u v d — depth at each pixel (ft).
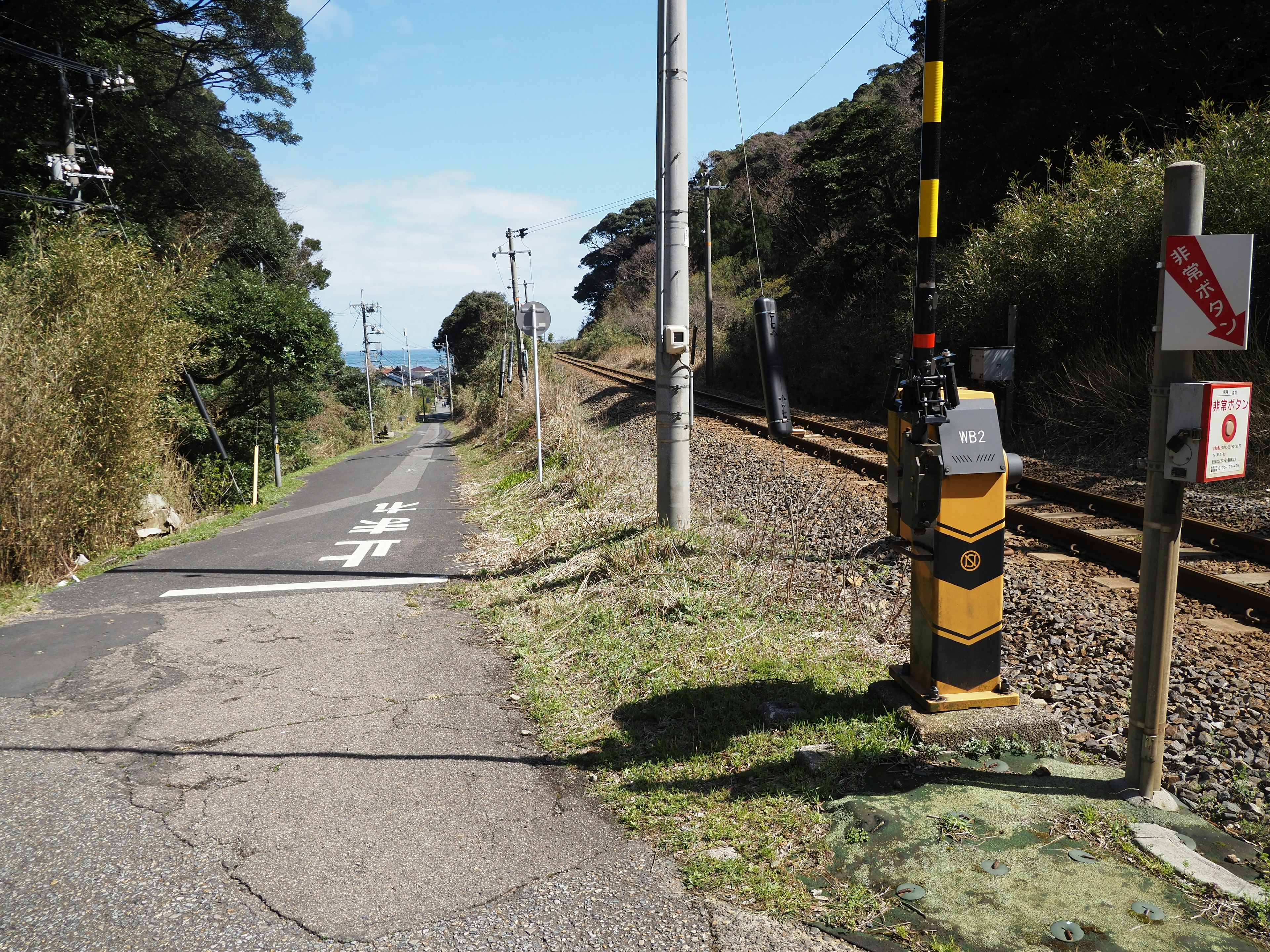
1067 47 51.75
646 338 179.73
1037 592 18.48
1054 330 42.06
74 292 33.14
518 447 53.78
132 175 79.36
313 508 45.16
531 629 18.70
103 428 32.14
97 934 8.26
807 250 106.32
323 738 13.14
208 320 62.08
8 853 9.85
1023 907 7.98
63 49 62.85
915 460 11.46
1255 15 41.22
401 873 9.23
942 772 10.76
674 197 22.58
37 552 26.94
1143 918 7.73
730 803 10.40
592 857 9.48
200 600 23.08
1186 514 24.26
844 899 8.36
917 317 11.19
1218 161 32.48
